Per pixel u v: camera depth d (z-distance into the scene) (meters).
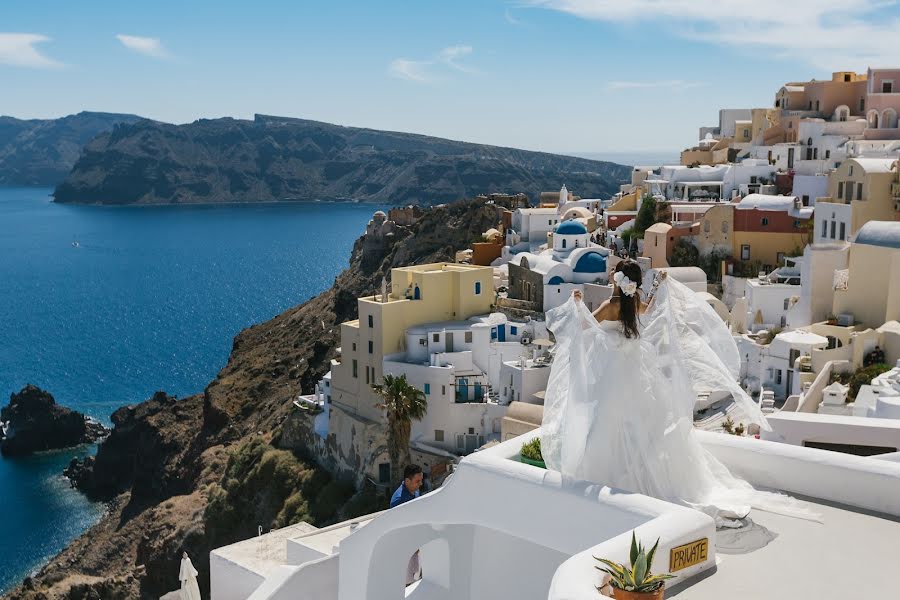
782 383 53.94
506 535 13.09
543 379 70.19
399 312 78.94
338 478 82.12
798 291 68.12
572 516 10.43
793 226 82.94
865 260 52.84
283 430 91.62
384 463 76.38
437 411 74.00
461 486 11.60
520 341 80.62
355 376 82.06
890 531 10.64
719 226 85.62
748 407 12.03
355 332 81.69
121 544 102.62
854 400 44.91
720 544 10.19
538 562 12.74
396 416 71.31
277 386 132.25
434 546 13.88
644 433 11.27
